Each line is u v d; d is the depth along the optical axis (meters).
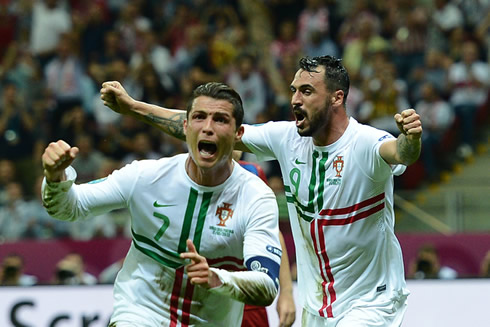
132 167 12.43
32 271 26.67
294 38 39.66
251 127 14.90
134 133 32.56
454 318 21.16
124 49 38.22
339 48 38.75
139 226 12.41
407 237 26.52
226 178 12.24
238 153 15.97
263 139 14.71
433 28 37.69
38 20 38.88
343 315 14.01
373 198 13.80
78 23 38.75
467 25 38.31
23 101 35.69
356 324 13.66
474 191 27.14
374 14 39.22
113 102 13.83
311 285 14.41
